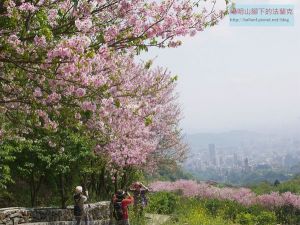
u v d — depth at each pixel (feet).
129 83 32.12
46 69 24.27
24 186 72.43
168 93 93.71
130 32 26.66
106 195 83.10
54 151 55.67
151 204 90.02
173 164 103.96
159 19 27.09
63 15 25.80
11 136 36.45
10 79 26.55
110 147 63.41
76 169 63.57
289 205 109.19
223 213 95.04
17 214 50.37
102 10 26.78
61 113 27.78
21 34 24.59
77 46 23.21
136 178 92.07
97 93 25.89
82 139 53.72
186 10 27.89
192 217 77.61
